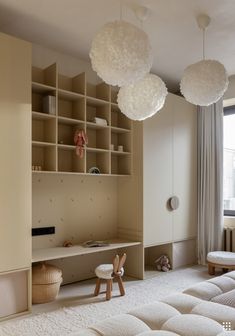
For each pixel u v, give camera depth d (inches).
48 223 131.3
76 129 135.9
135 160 150.2
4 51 102.7
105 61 71.4
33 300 112.2
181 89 94.0
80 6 102.7
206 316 62.5
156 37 124.3
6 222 101.3
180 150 167.0
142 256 144.6
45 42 129.7
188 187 170.9
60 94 128.3
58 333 90.6
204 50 136.7
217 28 116.6
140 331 58.0
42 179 130.0
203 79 87.2
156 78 90.9
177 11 105.0
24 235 105.6
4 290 101.4
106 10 105.0
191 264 171.2
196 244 175.2
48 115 119.7
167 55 142.3
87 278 144.4
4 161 101.4
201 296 74.5
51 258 113.0
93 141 147.0
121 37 69.7
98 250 127.2
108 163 141.6
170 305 68.9
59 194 135.3
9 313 102.1
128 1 99.5
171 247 161.2
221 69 87.9
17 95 105.3
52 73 125.1
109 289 117.8
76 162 135.5
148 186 148.9
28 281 106.8
